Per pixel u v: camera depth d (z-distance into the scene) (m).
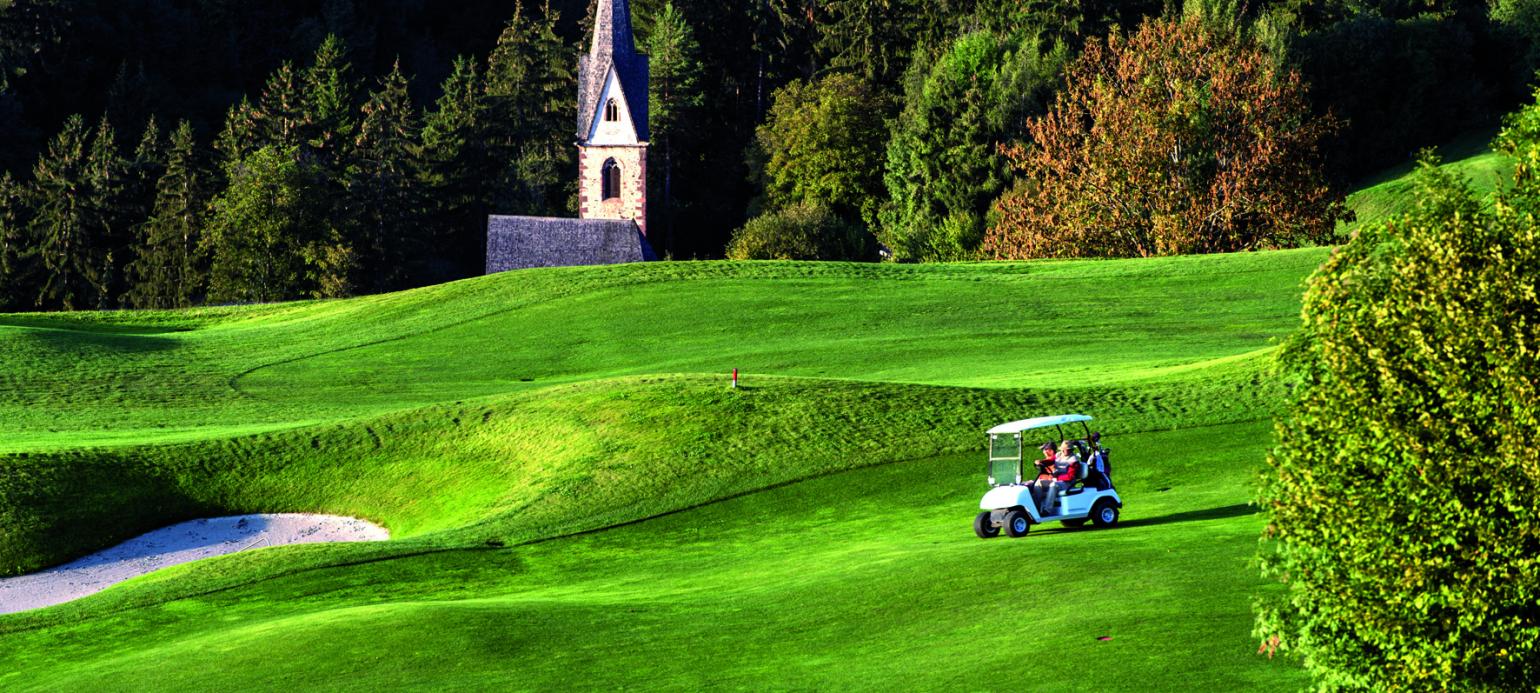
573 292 108.38
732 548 48.62
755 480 56.66
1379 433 23.67
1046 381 71.12
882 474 55.78
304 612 42.62
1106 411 60.06
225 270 187.00
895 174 190.50
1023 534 41.12
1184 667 27.61
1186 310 92.69
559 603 39.44
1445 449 23.03
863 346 88.69
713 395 66.81
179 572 48.47
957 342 88.00
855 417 62.62
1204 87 125.06
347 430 70.50
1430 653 23.27
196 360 100.88
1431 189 24.84
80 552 60.53
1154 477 49.59
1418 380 23.84
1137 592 32.69
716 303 102.69
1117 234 126.62
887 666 30.33
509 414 69.56
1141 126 123.00
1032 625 31.50
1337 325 25.19
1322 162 129.50
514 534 52.66
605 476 58.84
